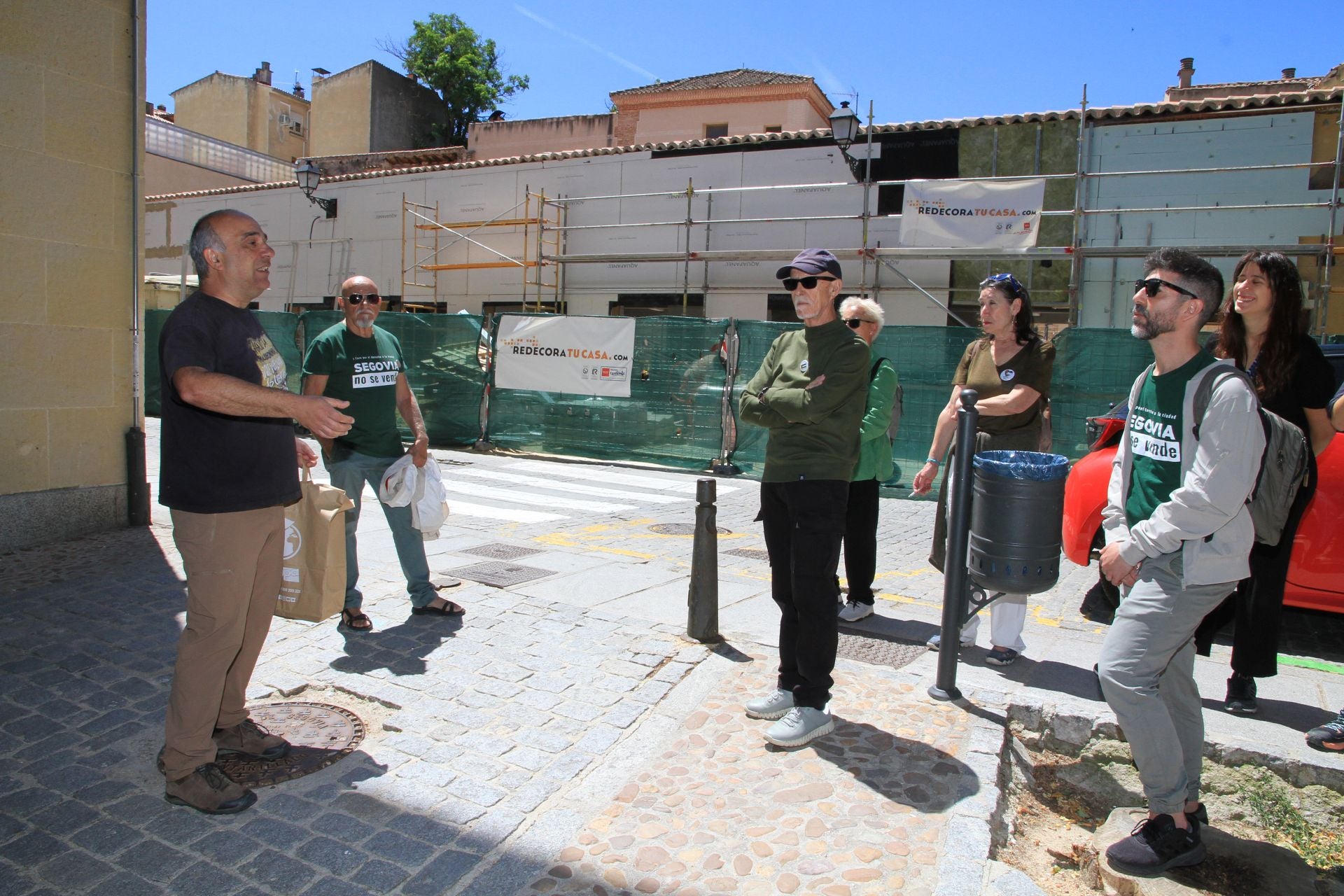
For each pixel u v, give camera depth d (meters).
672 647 4.29
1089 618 5.15
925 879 2.52
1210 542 2.54
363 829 2.73
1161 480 2.66
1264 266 3.38
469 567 5.83
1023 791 3.37
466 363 13.16
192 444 2.73
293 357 14.73
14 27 5.83
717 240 16.86
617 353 12.01
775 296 16.39
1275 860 2.79
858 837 2.72
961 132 14.72
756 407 3.44
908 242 13.65
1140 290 2.64
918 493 4.43
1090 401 9.38
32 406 6.05
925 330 9.98
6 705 3.49
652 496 9.55
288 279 22.08
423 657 4.11
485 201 19.34
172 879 2.46
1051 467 3.35
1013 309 4.08
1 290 5.84
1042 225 14.30
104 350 6.47
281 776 3.02
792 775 3.09
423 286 19.94
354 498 4.49
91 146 6.30
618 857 2.62
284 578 3.42
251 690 3.71
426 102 33.53
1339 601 4.54
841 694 3.78
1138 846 2.74
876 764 3.17
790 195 16.16
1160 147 13.70
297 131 35.69
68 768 3.03
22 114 5.89
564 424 12.42
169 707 2.81
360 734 3.35
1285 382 3.39
